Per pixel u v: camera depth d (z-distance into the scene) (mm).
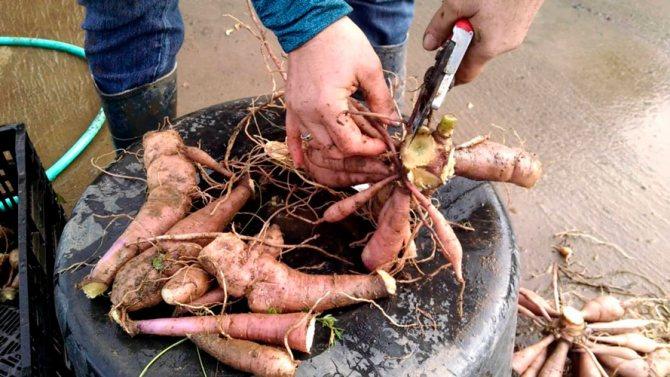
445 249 603
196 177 726
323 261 689
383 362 554
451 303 603
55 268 648
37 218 788
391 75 1029
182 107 1313
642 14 1632
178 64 1433
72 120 1289
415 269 642
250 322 563
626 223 1094
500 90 1385
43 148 1223
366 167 610
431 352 562
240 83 1392
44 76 1390
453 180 731
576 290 990
